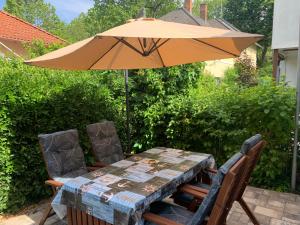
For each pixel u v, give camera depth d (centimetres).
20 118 330
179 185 255
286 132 400
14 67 438
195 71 567
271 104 391
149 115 502
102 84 505
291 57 927
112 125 379
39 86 362
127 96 460
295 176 393
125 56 356
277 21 777
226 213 208
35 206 352
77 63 310
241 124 429
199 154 319
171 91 527
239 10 2898
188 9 2072
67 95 396
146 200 202
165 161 291
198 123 457
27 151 343
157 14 2289
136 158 305
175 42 318
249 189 401
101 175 249
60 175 286
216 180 179
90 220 219
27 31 1091
